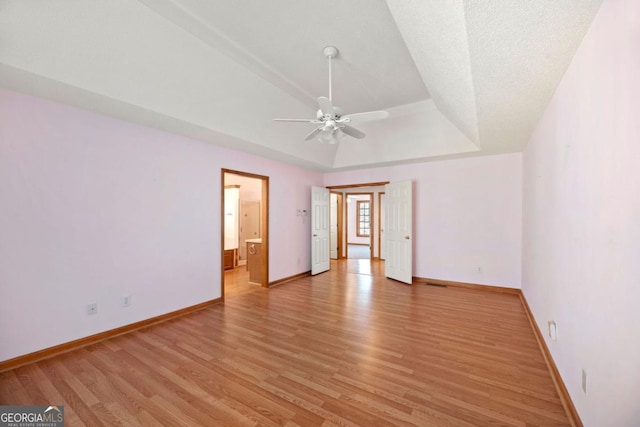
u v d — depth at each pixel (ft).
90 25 6.65
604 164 4.40
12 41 6.15
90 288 9.13
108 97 8.09
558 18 4.55
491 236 15.30
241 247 23.15
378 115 8.91
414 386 6.80
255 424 5.59
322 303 13.30
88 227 9.09
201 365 7.77
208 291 12.94
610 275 4.17
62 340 8.52
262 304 13.19
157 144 11.00
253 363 7.88
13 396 6.44
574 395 5.65
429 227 17.13
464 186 16.02
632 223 3.56
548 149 8.16
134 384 6.89
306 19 7.50
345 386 6.82
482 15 4.37
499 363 7.82
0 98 7.45
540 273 9.35
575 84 5.67
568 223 6.22
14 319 7.66
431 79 8.96
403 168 18.08
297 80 10.84
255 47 8.73
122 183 9.94
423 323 10.73
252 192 24.32
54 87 7.46
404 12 5.80
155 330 10.20
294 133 14.38
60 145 8.48
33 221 7.98
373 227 26.73
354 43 8.52
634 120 3.50
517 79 6.57
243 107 11.21
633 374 3.54
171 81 8.75
